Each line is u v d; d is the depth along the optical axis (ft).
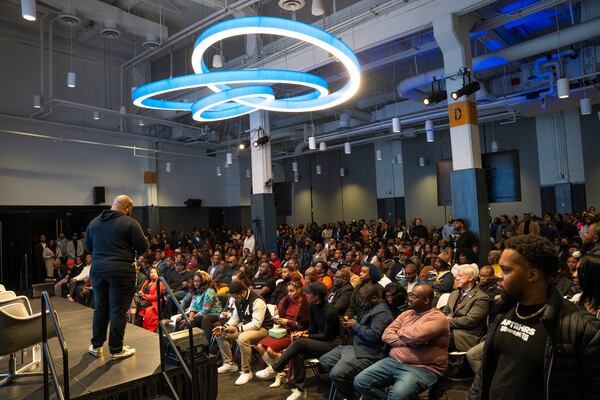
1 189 36.35
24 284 36.17
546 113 39.37
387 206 54.13
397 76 38.78
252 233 35.55
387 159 54.34
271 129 51.75
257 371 14.80
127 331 13.35
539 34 31.35
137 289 23.00
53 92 38.47
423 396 10.43
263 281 20.70
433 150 50.14
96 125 42.57
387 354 10.81
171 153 47.73
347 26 25.89
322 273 19.45
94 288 10.48
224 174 58.70
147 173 47.70
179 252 25.09
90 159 42.80
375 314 11.25
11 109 36.60
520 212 43.29
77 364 10.41
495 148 42.75
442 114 36.83
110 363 10.43
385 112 45.60
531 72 30.68
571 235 29.07
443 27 22.44
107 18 28.63
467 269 13.09
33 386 9.42
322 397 12.50
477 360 11.45
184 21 33.71
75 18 27.14
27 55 37.52
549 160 41.34
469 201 22.43
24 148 37.86
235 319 15.40
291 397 12.24
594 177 38.55
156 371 10.01
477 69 28.04
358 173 57.52
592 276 5.78
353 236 38.55
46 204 39.11
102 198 42.78
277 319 14.11
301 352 12.18
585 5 26.78
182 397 10.38
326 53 26.91
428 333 9.55
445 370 9.82
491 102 33.35
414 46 29.48
